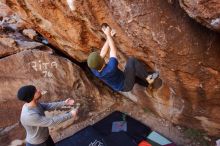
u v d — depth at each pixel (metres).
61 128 6.81
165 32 4.00
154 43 4.22
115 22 4.43
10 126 6.86
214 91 4.74
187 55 4.17
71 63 7.05
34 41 7.51
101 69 4.18
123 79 4.47
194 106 5.37
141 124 6.53
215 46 4.07
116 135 6.36
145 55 4.75
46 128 4.83
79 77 7.09
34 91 4.39
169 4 3.85
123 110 6.99
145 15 3.94
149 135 6.27
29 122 4.41
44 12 5.30
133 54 5.00
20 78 6.96
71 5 4.61
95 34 5.33
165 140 6.11
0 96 6.96
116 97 7.24
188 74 4.52
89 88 7.16
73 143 6.36
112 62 4.16
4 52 7.21
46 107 4.83
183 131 6.20
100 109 7.09
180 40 4.03
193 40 4.02
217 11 3.34
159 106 6.26
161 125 6.47
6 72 6.92
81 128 6.79
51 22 5.58
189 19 3.90
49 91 7.00
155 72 5.00
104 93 7.22
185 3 3.57
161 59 4.46
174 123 6.32
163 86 5.70
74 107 6.97
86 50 6.12
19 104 6.96
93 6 4.42
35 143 4.73
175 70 4.55
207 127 5.79
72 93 7.08
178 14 3.89
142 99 6.53
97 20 4.69
